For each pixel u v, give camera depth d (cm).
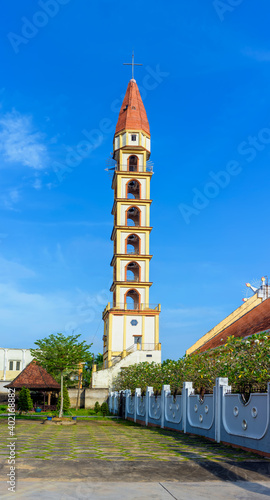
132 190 6003
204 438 1797
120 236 5588
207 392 1866
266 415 1267
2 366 6600
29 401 4194
